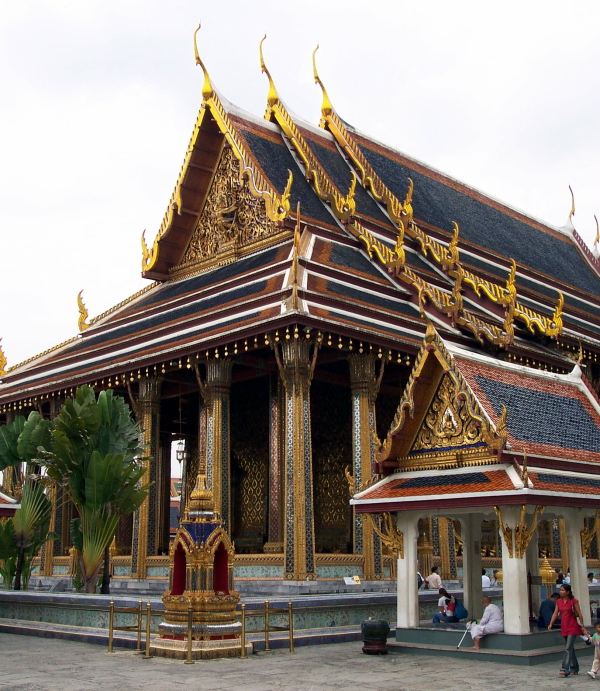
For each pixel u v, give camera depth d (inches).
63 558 1264.8
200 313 1154.7
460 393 622.5
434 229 1469.0
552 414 683.4
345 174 1455.5
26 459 1028.5
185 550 637.3
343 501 1242.6
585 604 649.0
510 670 554.9
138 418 1185.4
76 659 622.2
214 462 1054.4
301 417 973.8
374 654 631.8
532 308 1444.4
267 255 1222.9
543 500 583.5
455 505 600.1
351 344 1019.9
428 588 991.6
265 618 663.8
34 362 1466.5
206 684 504.4
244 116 1357.0
